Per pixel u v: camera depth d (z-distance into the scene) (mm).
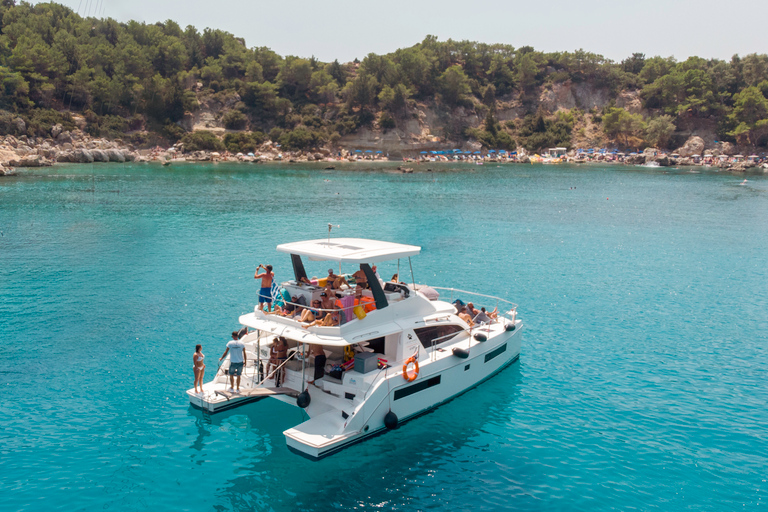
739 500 11836
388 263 35062
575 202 70000
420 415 15555
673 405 16438
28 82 137375
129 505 11320
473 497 11898
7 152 111188
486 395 17031
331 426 13828
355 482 12383
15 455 13008
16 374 17562
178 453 13414
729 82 199750
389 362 15406
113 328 22016
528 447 14008
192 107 167000
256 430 14719
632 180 108375
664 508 11562
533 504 11672
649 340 22016
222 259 34844
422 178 109625
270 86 177750
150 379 17422
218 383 16250
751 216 58156
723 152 183375
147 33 178250
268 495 11828
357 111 188625
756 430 14945
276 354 15141
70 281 29094
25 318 23078
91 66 156750
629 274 32938
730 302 27406
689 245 42250
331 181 98438
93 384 16984
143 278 29906
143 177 94312
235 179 96812
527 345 21391
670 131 185125
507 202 69438
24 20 160875
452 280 31047
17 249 37000
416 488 12203
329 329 14094
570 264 35438
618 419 15539
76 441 13766
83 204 59062
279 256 36031
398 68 195750
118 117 152625
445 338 17375
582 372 18875
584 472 12891
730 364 19641
